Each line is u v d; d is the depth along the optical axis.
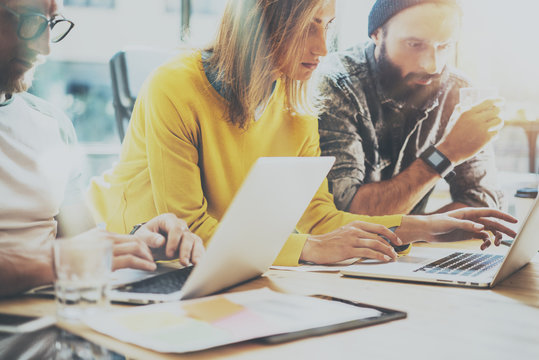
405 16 1.92
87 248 0.72
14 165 1.45
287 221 0.94
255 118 1.61
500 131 2.11
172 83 1.50
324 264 1.18
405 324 0.74
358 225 1.25
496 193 2.01
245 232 0.82
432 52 1.94
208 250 0.76
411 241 1.40
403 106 1.98
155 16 4.09
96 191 1.76
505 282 1.03
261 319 0.72
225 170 1.58
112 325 0.69
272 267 1.15
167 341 0.62
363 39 1.97
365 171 1.98
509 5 2.09
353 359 0.60
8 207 1.42
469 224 1.34
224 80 1.54
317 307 0.78
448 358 0.61
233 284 0.94
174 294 0.84
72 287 0.72
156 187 1.45
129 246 1.00
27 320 0.72
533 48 2.12
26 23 1.26
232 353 0.62
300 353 0.62
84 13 5.11
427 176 1.96
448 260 1.20
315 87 1.94
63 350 0.62
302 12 1.51
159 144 1.46
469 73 2.11
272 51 1.53
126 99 1.77
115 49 1.89
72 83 4.38
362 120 1.96
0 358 0.59
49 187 1.51
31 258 0.89
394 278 1.03
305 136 1.73
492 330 0.72
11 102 1.49
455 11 1.95
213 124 1.55
